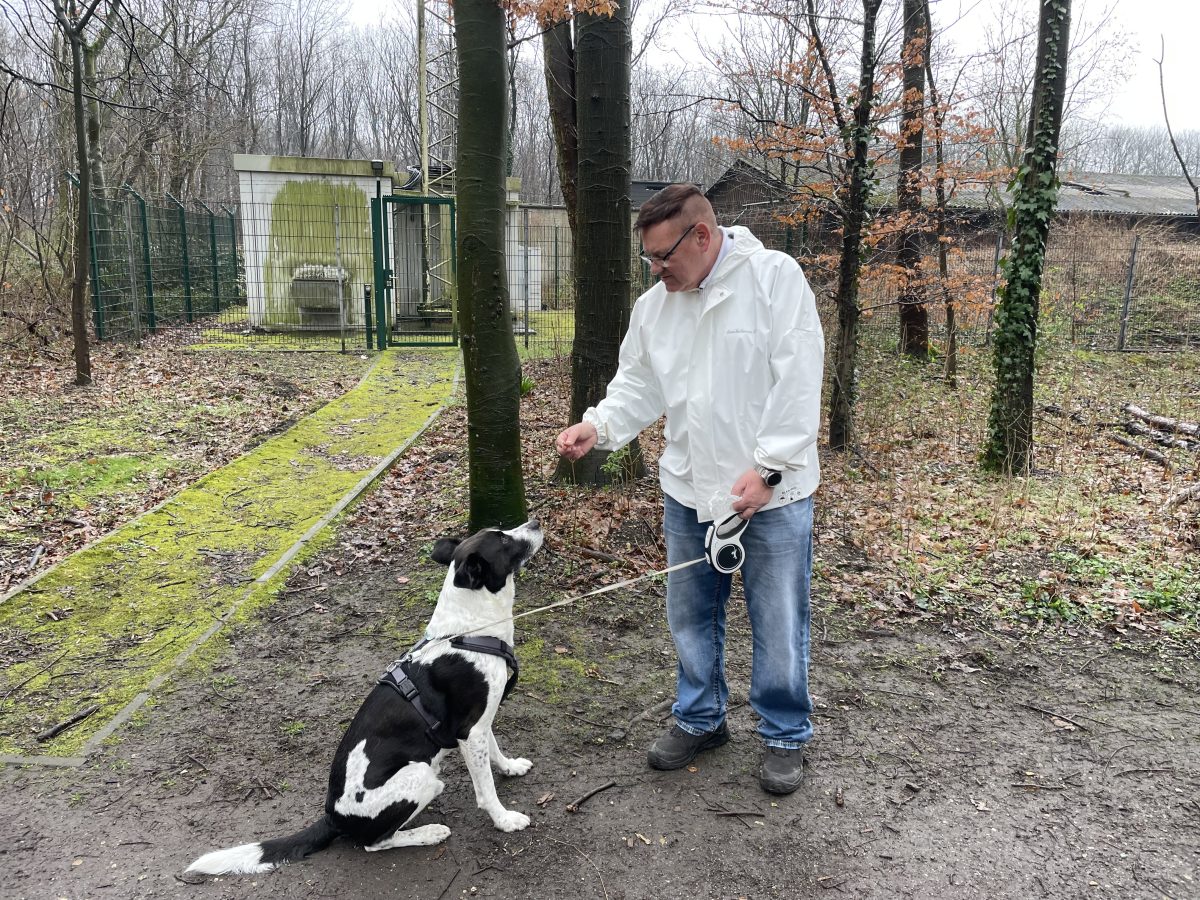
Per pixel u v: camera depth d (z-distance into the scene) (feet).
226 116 106.11
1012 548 19.08
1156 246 62.59
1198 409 33.42
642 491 21.49
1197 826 9.79
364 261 50.39
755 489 8.85
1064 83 24.20
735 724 12.02
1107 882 8.86
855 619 15.44
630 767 10.99
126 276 47.01
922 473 25.63
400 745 8.98
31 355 38.19
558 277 56.18
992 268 51.34
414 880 8.94
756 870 9.08
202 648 14.11
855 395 27.78
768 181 31.68
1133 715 12.32
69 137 52.13
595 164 20.30
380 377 37.86
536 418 30.40
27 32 32.24
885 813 10.03
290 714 12.26
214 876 8.99
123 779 10.75
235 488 22.27
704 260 9.07
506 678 9.75
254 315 50.31
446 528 19.34
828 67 27.04
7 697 12.61
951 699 12.76
